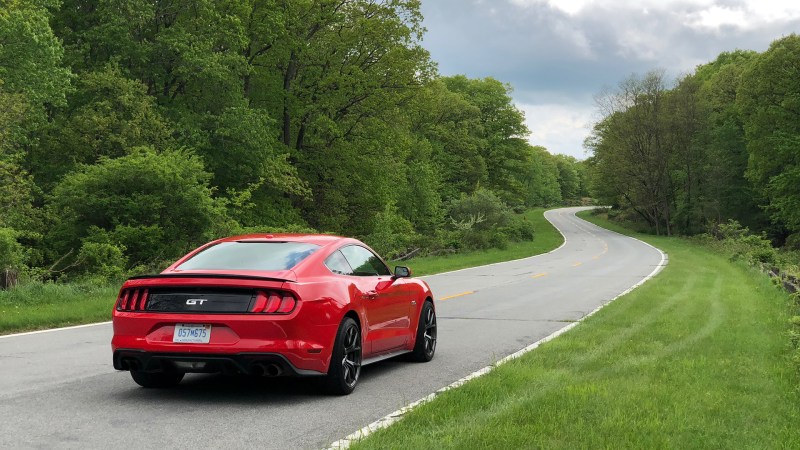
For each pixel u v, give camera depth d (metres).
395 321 8.26
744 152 76.69
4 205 24.39
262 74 41.12
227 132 34.06
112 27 32.12
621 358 8.63
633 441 4.89
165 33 33.88
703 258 42.78
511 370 7.76
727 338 10.34
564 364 8.27
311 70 42.66
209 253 7.23
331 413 6.20
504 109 95.44
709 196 78.75
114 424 5.70
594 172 103.62
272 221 38.47
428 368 8.70
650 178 86.88
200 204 25.27
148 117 30.47
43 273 19.88
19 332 11.73
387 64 42.34
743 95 62.31
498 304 17.06
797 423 5.46
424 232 58.97
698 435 5.04
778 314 13.74
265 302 6.31
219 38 35.59
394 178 48.56
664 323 12.27
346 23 42.62
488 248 53.03
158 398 6.73
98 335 11.36
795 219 57.44
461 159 85.12
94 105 30.91
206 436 5.37
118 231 23.64
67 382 7.47
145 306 6.48
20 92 28.06
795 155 57.28
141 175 24.66
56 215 25.47
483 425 5.26
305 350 6.38
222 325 6.26
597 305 16.84
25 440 5.14
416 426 5.34
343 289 7.05
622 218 110.56
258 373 6.32
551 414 5.60
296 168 42.56
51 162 30.73
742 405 6.07
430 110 49.09
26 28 28.12
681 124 83.12
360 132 44.69
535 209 164.50
